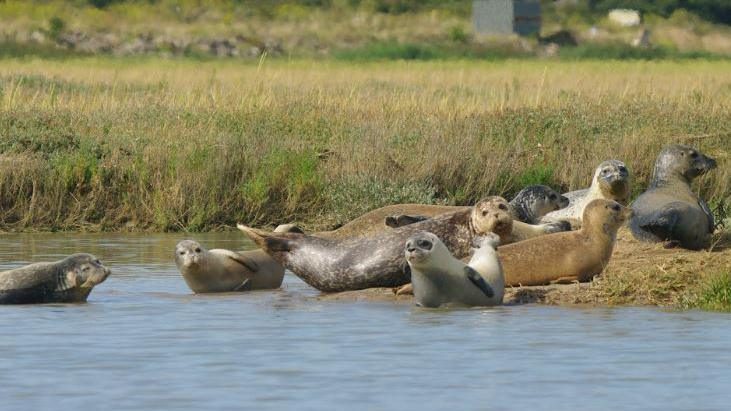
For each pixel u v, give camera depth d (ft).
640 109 261.24
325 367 91.04
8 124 239.09
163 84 343.05
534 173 217.77
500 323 111.04
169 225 202.90
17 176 204.85
